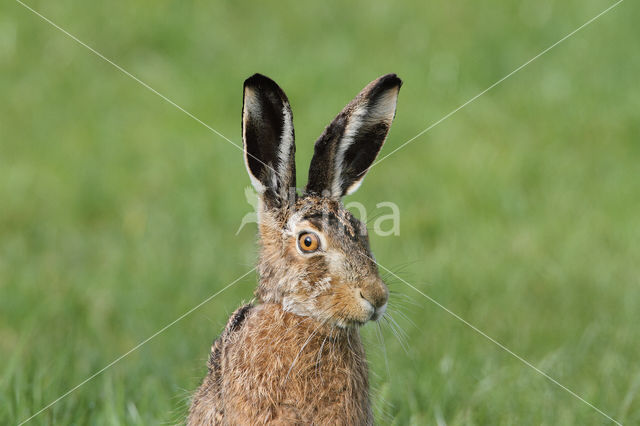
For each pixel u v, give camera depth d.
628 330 15.98
